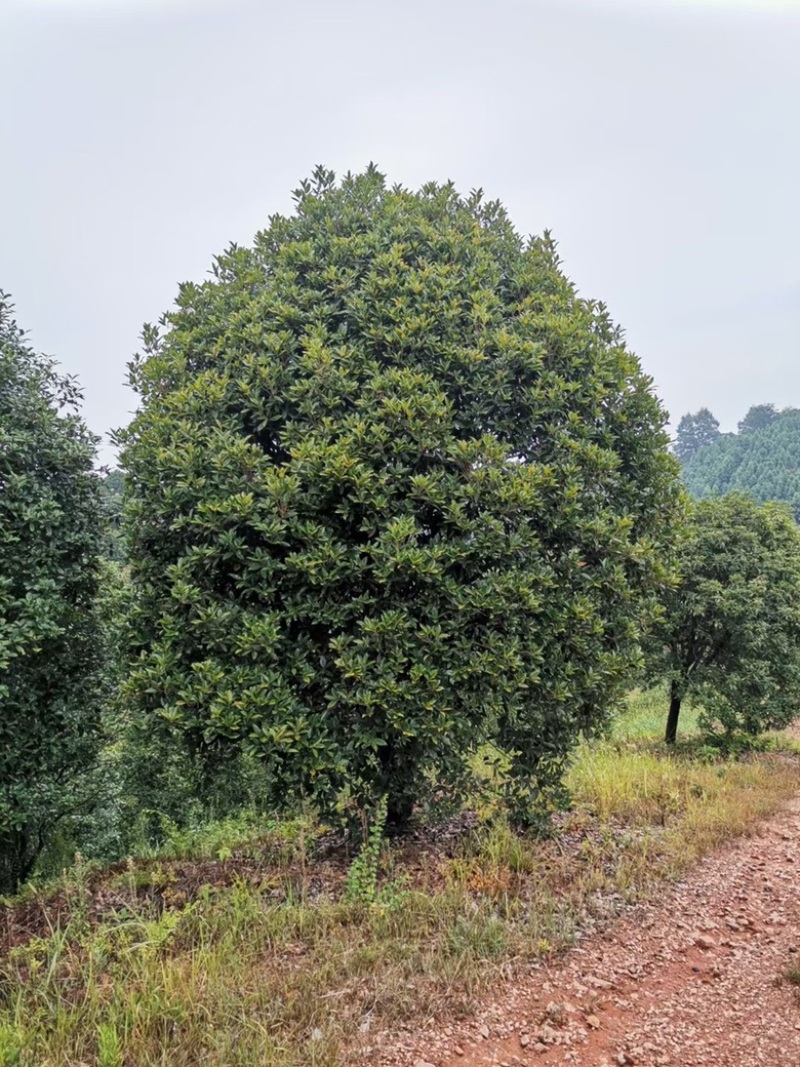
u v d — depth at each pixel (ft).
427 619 15.46
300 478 15.29
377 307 17.20
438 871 16.19
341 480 14.98
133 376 18.45
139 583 16.56
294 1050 10.19
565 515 16.42
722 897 16.48
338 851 18.06
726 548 38.45
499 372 16.92
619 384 18.31
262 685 14.17
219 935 13.37
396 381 16.14
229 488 15.24
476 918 13.91
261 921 13.64
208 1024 10.45
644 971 13.12
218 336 18.01
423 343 16.94
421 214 19.85
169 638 14.94
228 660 14.94
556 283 19.67
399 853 17.10
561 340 17.67
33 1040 10.19
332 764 14.55
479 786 17.56
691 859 18.19
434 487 15.29
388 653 14.83
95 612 19.89
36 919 15.51
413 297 17.65
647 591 18.52
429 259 18.80
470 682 15.17
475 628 15.52
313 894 15.52
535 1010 11.72
